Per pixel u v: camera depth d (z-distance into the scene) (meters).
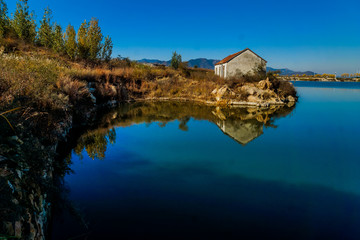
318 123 17.88
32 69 10.88
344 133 14.88
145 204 6.06
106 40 32.75
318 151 11.20
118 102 25.14
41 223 3.97
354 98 36.88
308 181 7.80
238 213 5.79
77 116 13.37
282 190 7.14
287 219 5.61
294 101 32.00
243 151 10.99
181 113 21.20
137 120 17.36
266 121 18.53
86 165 8.50
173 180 7.61
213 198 6.51
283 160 9.84
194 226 5.20
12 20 27.00
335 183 7.69
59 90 12.01
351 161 9.83
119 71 30.56
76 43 29.89
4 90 6.21
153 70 36.56
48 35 28.83
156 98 30.14
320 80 142.00
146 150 10.66
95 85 20.70
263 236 4.93
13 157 3.86
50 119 7.96
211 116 20.19
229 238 4.81
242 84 31.48
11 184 3.38
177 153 10.37
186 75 39.06
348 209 6.11
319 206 6.23
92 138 11.77
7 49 21.88
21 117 5.66
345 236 5.00
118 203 6.05
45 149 5.72
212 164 9.20
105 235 4.74
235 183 7.54
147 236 4.77
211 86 32.03
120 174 7.90
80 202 6.02
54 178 6.88
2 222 2.71
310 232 5.11
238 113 22.05
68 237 4.59
